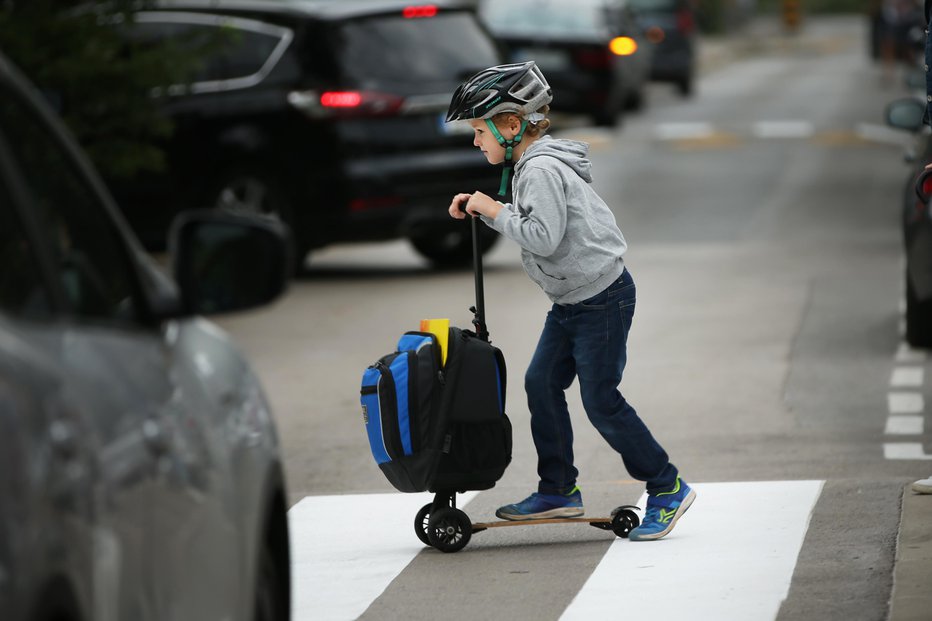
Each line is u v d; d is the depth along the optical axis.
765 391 23.66
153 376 8.22
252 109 35.62
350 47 35.50
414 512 17.34
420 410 14.73
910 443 20.11
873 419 21.62
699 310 31.38
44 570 6.36
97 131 32.66
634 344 27.89
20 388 6.50
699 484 17.88
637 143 65.44
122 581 7.27
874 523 15.84
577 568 14.67
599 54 67.50
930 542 15.02
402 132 35.44
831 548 14.98
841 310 30.97
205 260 9.05
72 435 6.81
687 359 26.36
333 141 35.22
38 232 7.62
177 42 32.62
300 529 16.67
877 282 34.34
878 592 13.50
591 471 19.27
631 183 53.94
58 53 31.55
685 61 85.50
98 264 8.39
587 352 15.12
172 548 7.99
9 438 6.27
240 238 9.05
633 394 23.69
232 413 9.28
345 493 18.44
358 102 35.12
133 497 7.45
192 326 9.61
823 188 51.53
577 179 14.95
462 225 36.34
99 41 31.69
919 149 25.61
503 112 14.98
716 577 14.13
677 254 39.50
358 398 24.44
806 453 19.61
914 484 17.00
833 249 39.62
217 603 8.70
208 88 35.97
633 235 43.19
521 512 15.71
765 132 68.69
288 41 35.69
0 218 7.27
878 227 43.47
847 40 145.88
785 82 95.75
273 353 28.47
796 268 36.69
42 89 31.83
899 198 48.94
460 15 37.06
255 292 9.07
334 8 36.00
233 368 9.69
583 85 67.69
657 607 13.28
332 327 30.97
